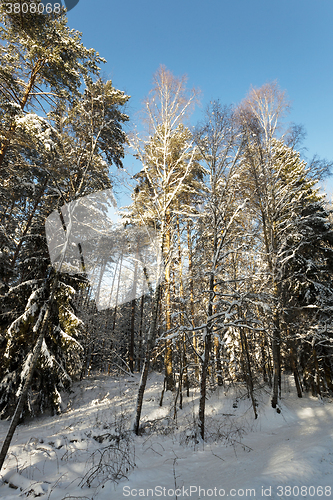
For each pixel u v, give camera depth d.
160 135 11.27
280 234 14.03
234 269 12.56
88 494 4.85
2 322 11.86
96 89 7.49
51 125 7.74
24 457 6.29
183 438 8.28
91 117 7.29
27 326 10.70
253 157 12.64
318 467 4.87
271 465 5.28
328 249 14.62
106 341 20.41
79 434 7.88
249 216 13.77
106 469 5.80
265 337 14.80
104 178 7.39
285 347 14.52
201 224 11.69
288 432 8.56
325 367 14.40
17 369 11.18
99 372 22.84
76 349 12.52
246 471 5.27
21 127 8.48
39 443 7.26
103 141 8.16
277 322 11.79
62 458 6.43
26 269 12.55
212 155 10.66
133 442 7.84
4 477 5.44
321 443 6.06
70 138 6.99
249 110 13.24
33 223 12.11
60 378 11.63
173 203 11.48
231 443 7.84
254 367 17.36
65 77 11.02
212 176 10.66
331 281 14.83
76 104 8.46
